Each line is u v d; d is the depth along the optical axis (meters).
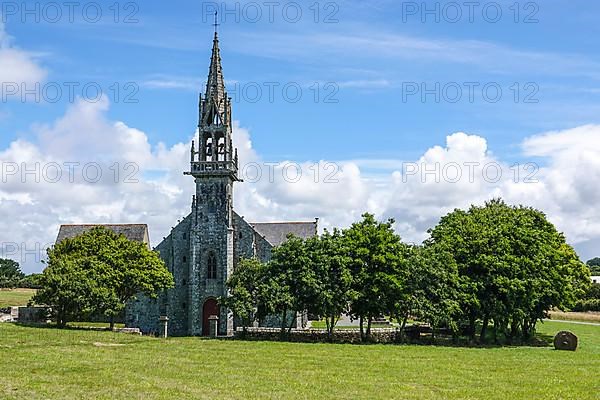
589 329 100.00
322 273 72.19
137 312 94.31
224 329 91.81
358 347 63.84
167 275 86.75
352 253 73.19
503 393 37.44
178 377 39.09
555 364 52.72
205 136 95.88
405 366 48.81
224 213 94.69
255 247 96.25
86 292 73.38
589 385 41.16
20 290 157.00
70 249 85.50
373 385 39.00
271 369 44.88
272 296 71.81
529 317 80.00
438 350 62.97
